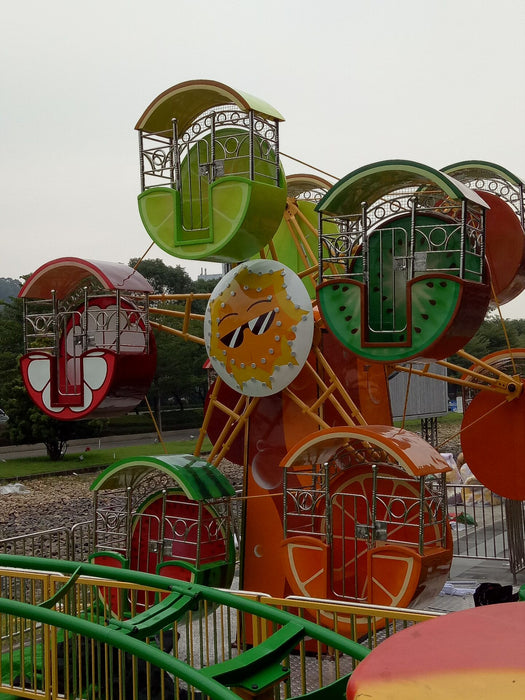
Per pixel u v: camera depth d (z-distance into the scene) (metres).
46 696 7.47
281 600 7.00
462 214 8.88
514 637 3.05
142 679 8.33
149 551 11.07
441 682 2.72
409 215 9.38
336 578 10.08
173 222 10.70
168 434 58.78
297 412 11.09
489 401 13.30
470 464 13.45
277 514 11.03
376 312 9.43
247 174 10.52
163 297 11.90
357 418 10.58
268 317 10.91
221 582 10.80
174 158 10.77
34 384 12.52
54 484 35.22
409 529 9.84
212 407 11.73
